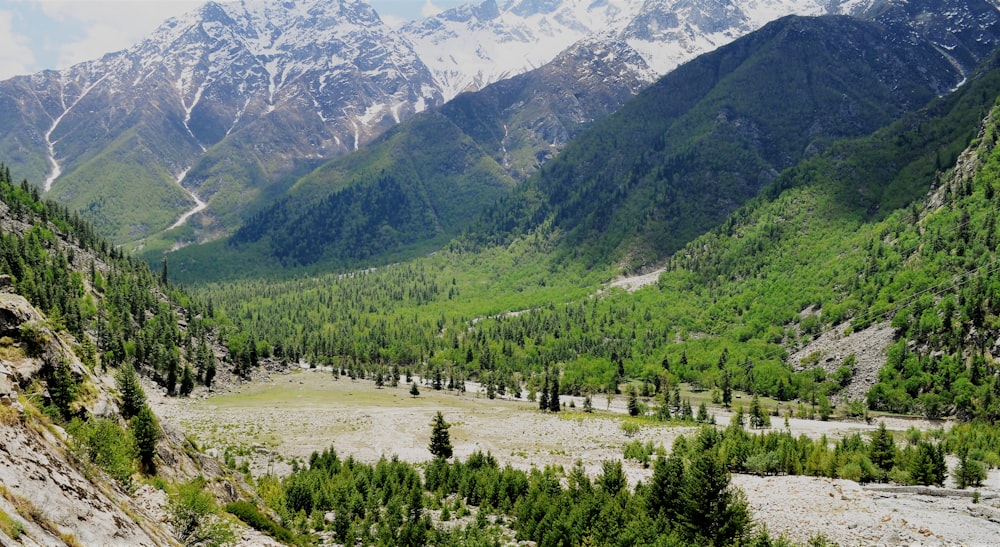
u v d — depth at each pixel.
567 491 77.38
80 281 192.00
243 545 47.84
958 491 87.88
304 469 95.75
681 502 64.94
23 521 26.62
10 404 36.38
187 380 175.88
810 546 65.50
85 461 39.78
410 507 76.88
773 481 90.75
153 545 35.47
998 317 174.12
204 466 65.19
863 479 95.56
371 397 191.25
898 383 179.62
